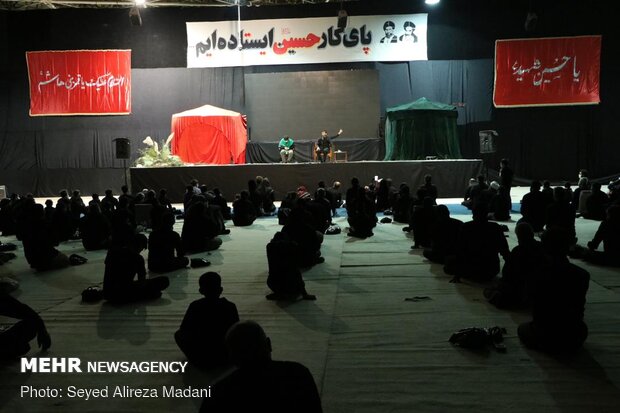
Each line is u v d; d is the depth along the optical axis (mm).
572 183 24375
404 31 23688
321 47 23922
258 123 23859
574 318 4457
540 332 4566
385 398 3822
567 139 24344
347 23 23844
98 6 24609
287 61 24016
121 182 24953
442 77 24281
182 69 24828
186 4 23609
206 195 13828
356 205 11320
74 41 24750
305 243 8203
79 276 8156
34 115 24484
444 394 3863
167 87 24906
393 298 6426
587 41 23125
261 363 2225
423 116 21469
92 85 24406
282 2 24156
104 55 24328
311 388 2246
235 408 2170
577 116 24281
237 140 22859
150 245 8211
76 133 25047
